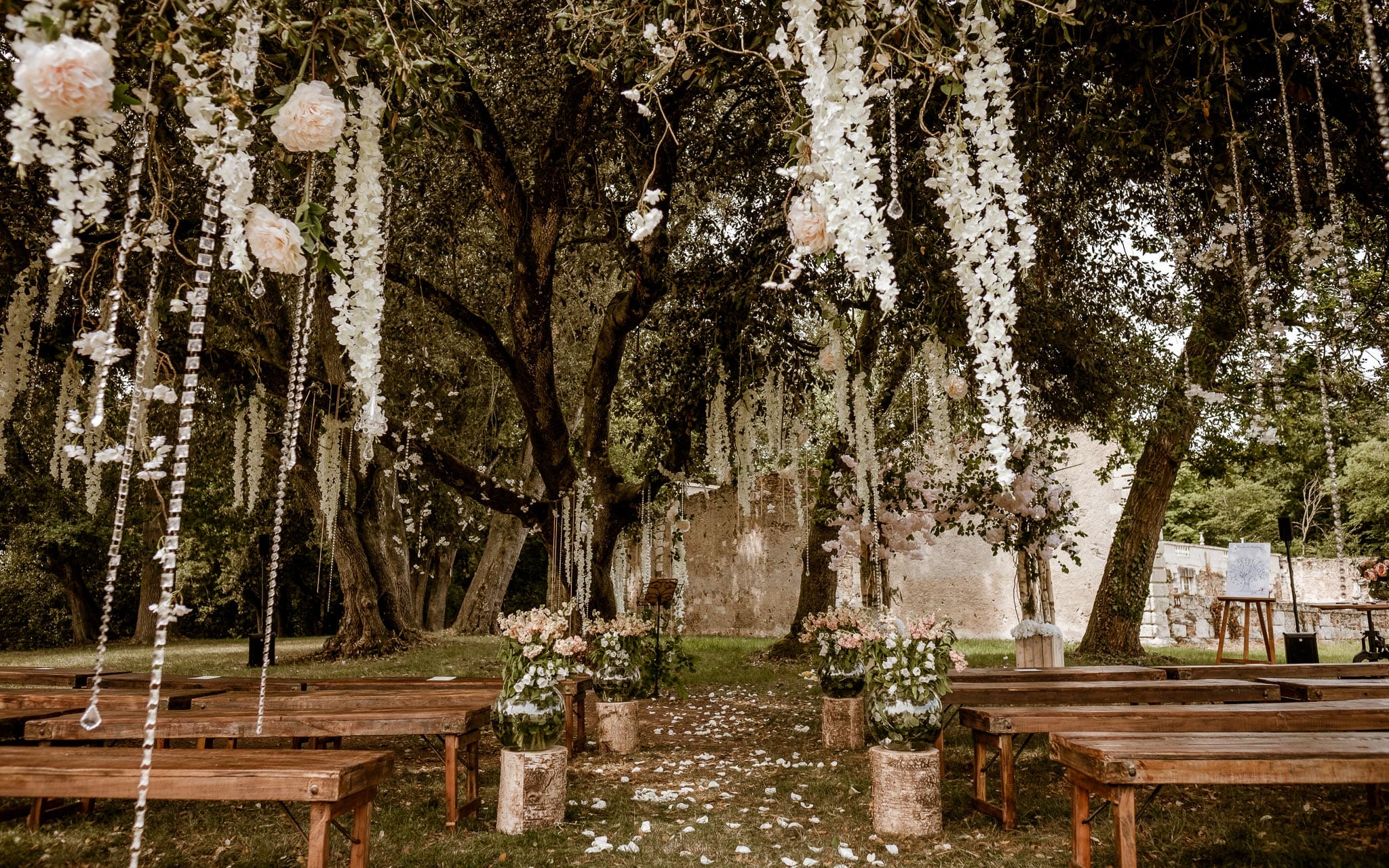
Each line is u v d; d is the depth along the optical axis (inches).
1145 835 136.8
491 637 574.6
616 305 260.1
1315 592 589.3
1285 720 136.4
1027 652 271.3
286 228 65.9
